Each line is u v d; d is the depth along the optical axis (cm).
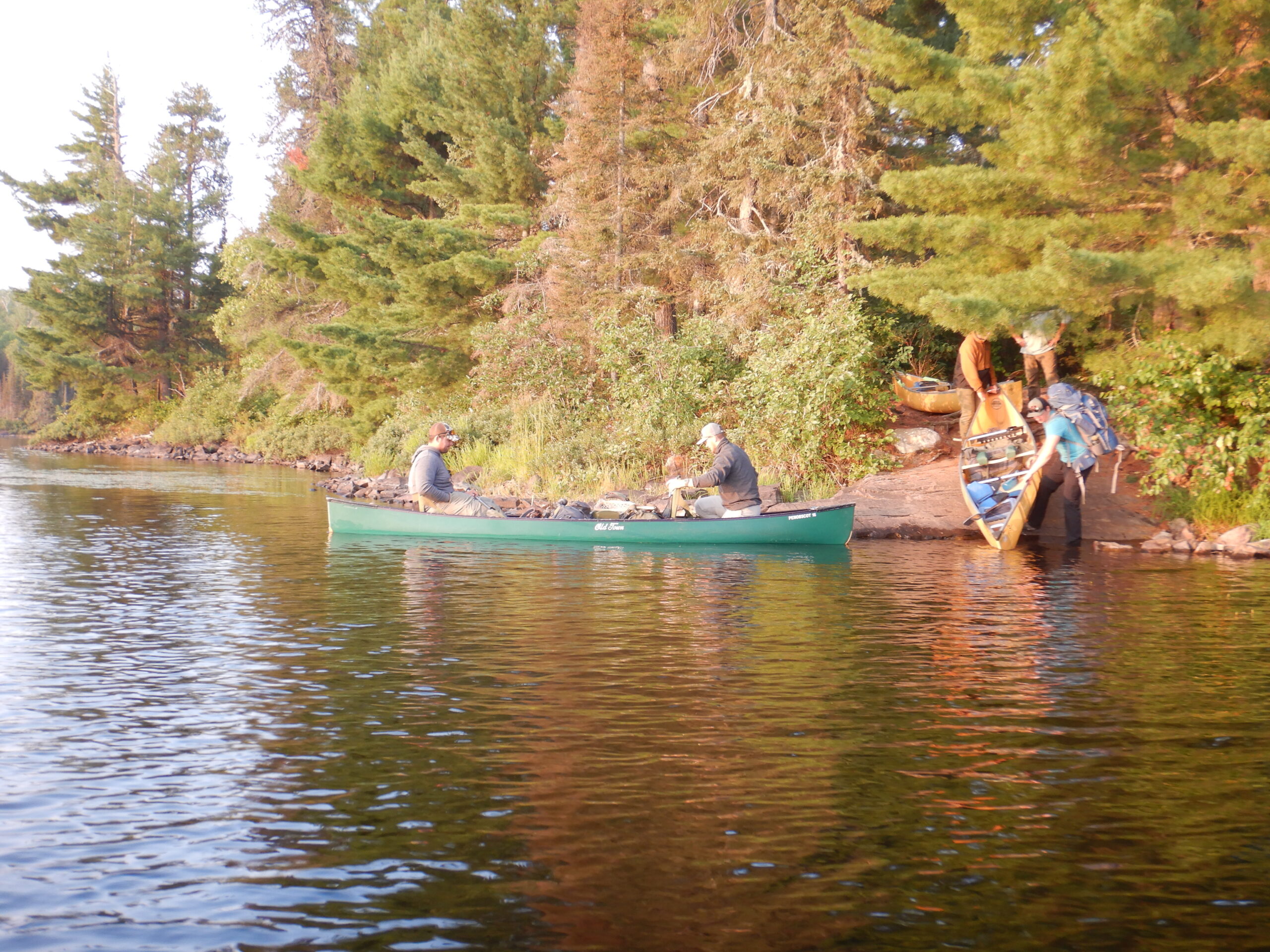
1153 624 700
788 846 323
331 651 607
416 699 499
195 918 276
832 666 570
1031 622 706
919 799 363
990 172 1341
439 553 1095
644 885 295
